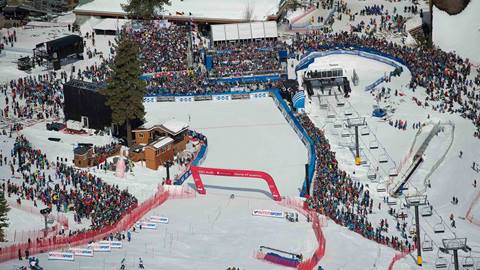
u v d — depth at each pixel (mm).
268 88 166125
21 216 108938
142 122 142000
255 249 105438
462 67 167375
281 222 114938
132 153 133000
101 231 106750
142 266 96500
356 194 125250
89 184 119812
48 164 125812
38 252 100000
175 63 171250
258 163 138125
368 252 107375
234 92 164250
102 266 96500
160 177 129000
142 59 170875
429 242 114250
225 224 113000
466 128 147625
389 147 143375
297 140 146625
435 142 143875
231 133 149750
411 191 129625
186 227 111250
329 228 113250
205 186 128375
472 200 129125
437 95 158375
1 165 124188
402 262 106375
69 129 143500
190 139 144875
